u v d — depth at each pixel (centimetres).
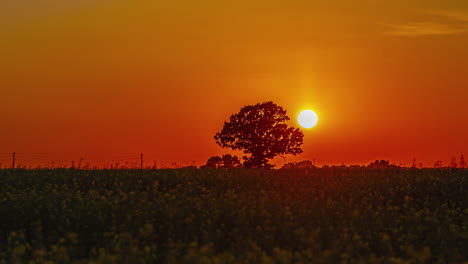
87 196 3134
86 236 2370
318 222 2392
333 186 3500
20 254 1998
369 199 3131
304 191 3309
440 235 2270
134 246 1919
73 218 2566
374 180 3759
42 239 2366
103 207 2703
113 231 2344
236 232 2208
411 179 3800
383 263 1816
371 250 2100
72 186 3622
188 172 4084
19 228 2586
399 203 3241
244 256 1819
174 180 3803
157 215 2511
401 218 2628
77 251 2161
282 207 2686
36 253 1931
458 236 2264
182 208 2630
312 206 2680
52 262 1809
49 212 2694
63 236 2361
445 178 3866
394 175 3969
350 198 3052
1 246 2297
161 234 2297
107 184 3734
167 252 2012
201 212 2562
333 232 2203
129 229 2377
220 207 2664
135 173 4072
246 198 2998
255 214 2475
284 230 2192
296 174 4053
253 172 4119
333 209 2647
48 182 3816
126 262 1773
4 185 3700
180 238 2248
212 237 2200
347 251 1897
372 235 2250
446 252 2064
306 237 2072
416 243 2188
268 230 2223
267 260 1708
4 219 2677
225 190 3528
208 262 1669
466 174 4116
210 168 4544
